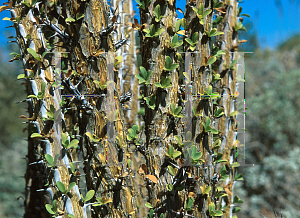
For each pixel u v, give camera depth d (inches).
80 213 33.2
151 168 34.2
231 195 37.2
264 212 80.8
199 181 34.6
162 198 34.1
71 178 33.4
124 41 34.4
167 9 34.1
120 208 33.7
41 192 38.1
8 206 86.4
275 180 86.0
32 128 35.2
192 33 34.6
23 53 33.9
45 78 33.6
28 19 33.9
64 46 33.9
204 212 34.6
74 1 33.1
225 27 37.0
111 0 39.2
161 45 33.9
